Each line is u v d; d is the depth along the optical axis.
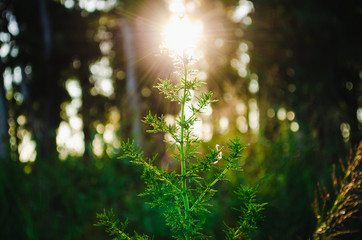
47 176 3.02
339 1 6.56
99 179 3.17
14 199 2.59
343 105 6.39
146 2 7.92
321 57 6.77
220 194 2.34
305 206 2.23
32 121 5.22
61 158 3.40
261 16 6.95
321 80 6.47
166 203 0.97
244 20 7.26
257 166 2.76
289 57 6.73
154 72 7.91
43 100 10.85
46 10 10.43
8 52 10.17
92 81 11.11
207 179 2.14
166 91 0.97
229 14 7.31
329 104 5.94
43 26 10.45
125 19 8.57
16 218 2.52
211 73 7.21
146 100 8.53
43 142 3.49
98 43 11.34
